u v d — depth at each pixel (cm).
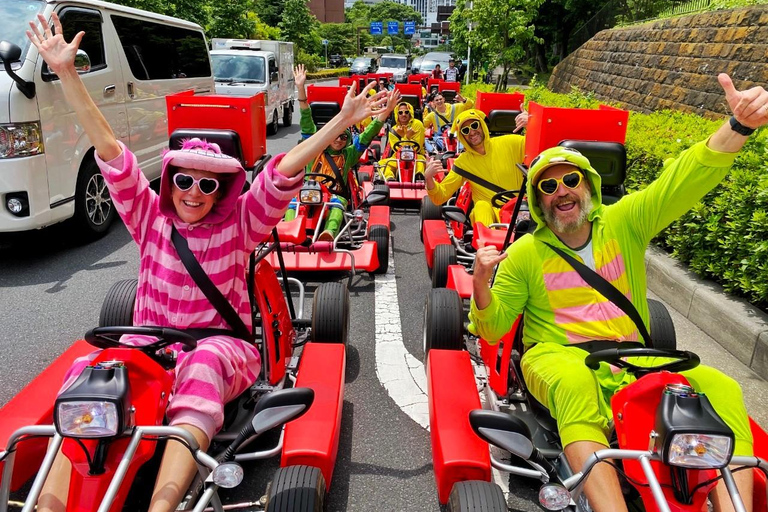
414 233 791
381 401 398
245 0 2516
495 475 325
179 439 219
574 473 240
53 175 620
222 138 381
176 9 1900
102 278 597
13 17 626
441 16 7469
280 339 344
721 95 972
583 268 295
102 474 212
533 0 1858
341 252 586
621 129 411
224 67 1567
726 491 215
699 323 499
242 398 320
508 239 403
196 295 291
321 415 297
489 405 345
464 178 597
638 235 302
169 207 291
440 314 389
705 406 205
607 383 274
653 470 208
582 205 295
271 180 288
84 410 200
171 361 273
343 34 7669
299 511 237
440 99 1257
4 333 476
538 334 305
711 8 1181
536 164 296
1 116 565
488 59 2011
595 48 1639
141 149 828
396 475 330
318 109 855
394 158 982
